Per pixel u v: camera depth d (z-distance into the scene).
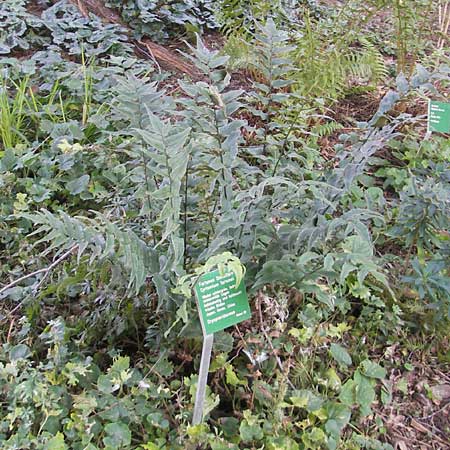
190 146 1.55
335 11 4.70
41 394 1.56
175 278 1.64
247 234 1.74
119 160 2.64
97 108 3.03
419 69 1.97
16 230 2.26
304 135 2.98
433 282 2.00
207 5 4.21
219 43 4.07
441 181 2.28
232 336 1.88
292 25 3.92
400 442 1.84
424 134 3.27
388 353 2.06
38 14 3.78
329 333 1.96
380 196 2.54
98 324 1.84
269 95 2.10
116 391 1.72
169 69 3.63
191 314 1.68
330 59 3.18
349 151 2.12
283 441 1.59
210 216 1.76
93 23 3.63
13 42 3.38
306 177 2.56
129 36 3.82
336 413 1.73
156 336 1.84
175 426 1.67
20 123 2.81
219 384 1.80
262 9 3.67
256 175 2.11
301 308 2.08
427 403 1.97
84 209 2.53
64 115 2.89
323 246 1.67
